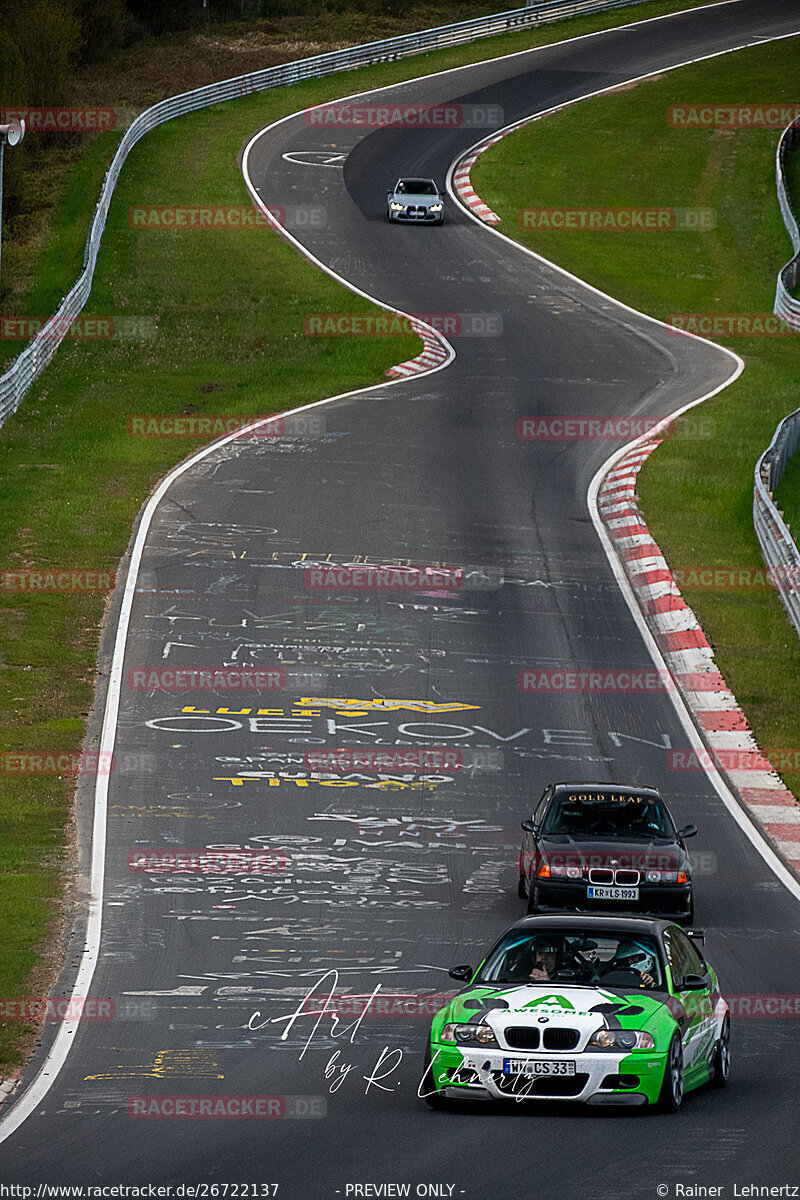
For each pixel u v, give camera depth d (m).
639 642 109.12
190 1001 54.62
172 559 120.44
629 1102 41.22
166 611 109.81
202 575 117.00
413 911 67.00
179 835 76.25
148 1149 38.59
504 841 77.69
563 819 68.56
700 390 180.50
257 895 68.50
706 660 106.19
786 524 134.25
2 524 126.44
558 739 92.25
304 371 181.00
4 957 59.00
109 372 177.12
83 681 97.75
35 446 149.38
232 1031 51.16
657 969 44.62
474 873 72.88
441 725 93.31
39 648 102.12
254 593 113.94
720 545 130.88
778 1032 51.94
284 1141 39.00
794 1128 39.84
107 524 128.50
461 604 113.81
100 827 76.94
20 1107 43.03
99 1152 38.41
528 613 113.00
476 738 91.62
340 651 103.88
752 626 113.50
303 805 81.12
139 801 80.69
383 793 83.38
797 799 85.12
